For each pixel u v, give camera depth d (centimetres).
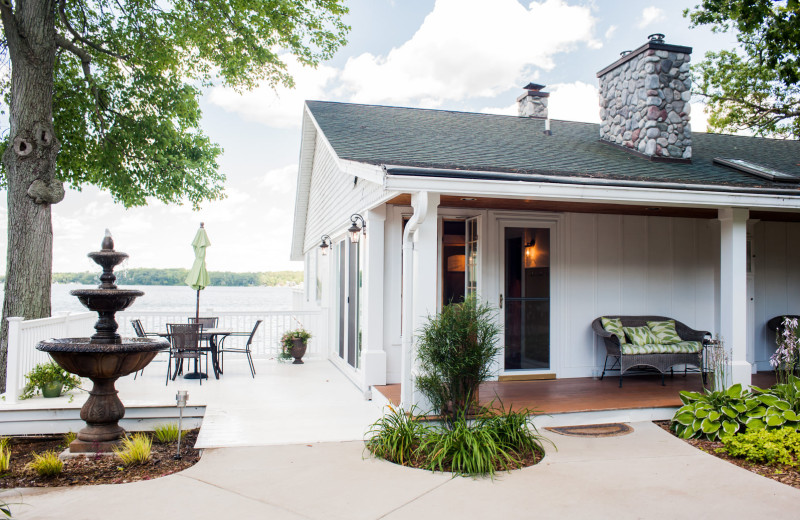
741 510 376
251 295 4288
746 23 960
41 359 696
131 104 1281
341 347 990
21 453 543
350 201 867
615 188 575
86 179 1349
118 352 500
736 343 642
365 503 384
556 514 367
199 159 1496
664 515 367
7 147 862
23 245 841
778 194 632
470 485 420
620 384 728
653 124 808
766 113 1906
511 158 693
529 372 788
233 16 1179
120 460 496
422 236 552
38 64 862
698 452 507
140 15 1180
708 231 870
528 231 798
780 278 907
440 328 527
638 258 841
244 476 439
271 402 700
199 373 870
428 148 717
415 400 549
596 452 506
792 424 520
